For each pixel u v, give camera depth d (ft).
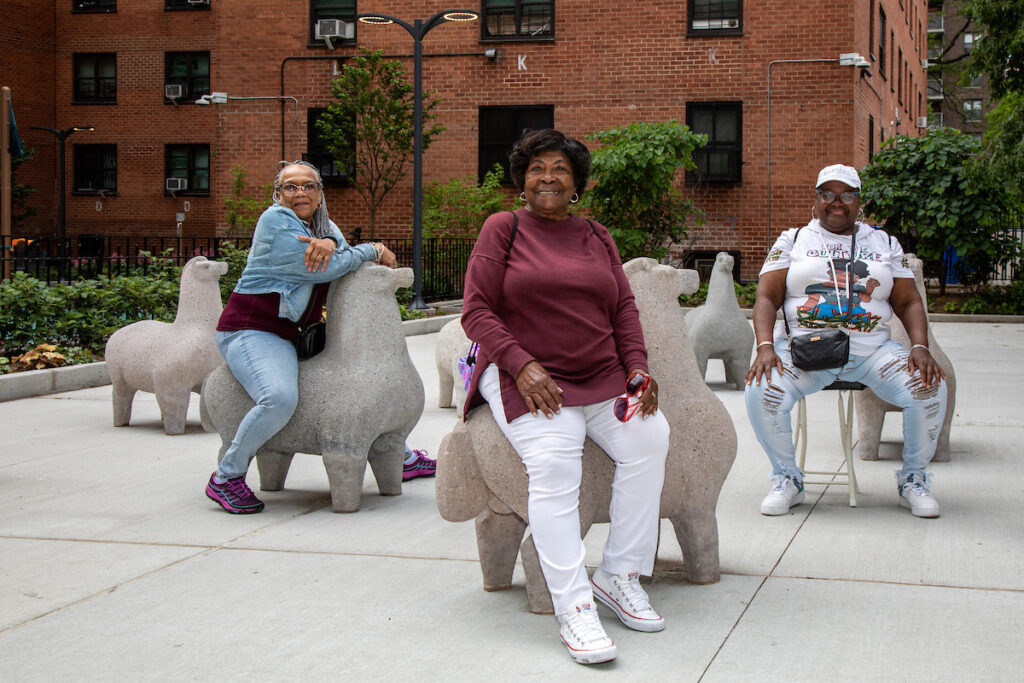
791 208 69.41
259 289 16.97
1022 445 22.79
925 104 139.44
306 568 13.97
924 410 16.53
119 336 25.63
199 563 14.21
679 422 12.64
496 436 11.81
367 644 11.16
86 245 103.30
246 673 10.36
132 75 101.71
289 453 17.90
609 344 11.65
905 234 62.95
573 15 72.13
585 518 12.09
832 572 13.60
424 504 17.84
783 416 16.78
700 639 11.17
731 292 32.45
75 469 20.72
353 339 17.19
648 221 62.03
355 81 70.74
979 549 14.65
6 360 33.24
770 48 69.00
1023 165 52.24
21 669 10.50
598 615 11.97
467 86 74.02
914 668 10.30
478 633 11.48
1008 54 52.85
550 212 11.97
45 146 103.50
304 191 17.20
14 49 100.58
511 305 11.50
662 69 70.95
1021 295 60.34
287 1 76.43
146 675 10.33
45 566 14.08
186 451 22.70
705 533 12.94
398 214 75.82
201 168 101.55
